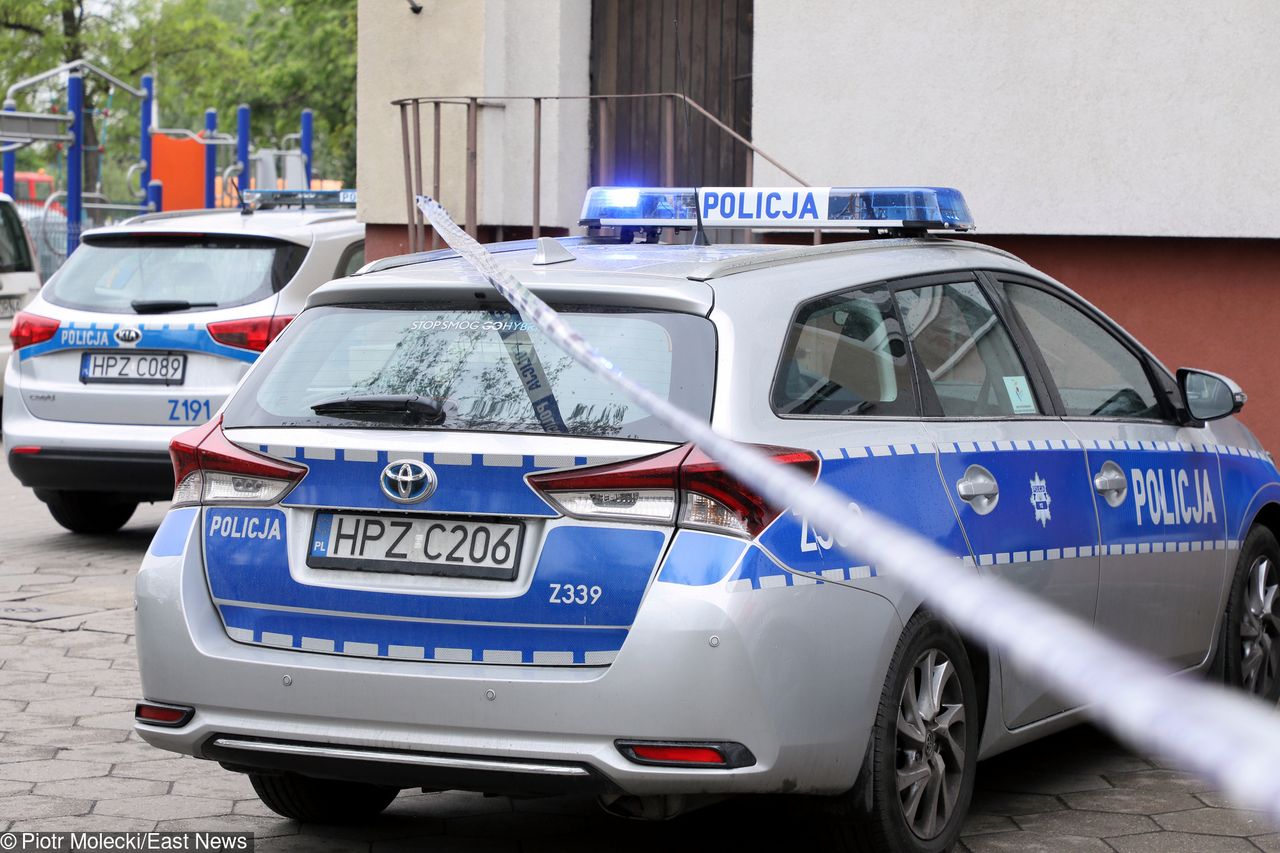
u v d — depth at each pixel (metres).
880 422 5.61
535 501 5.02
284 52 69.44
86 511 13.94
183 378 12.42
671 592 4.80
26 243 21.42
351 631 5.19
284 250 12.79
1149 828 6.36
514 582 5.01
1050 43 12.47
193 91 70.31
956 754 5.73
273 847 6.09
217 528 5.48
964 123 12.95
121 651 9.56
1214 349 12.09
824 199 7.00
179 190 48.75
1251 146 11.66
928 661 5.55
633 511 4.92
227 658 5.29
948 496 5.68
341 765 5.16
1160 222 12.08
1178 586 7.26
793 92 13.82
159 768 7.18
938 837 5.63
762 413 5.13
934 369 6.04
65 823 6.32
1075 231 12.48
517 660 4.97
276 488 5.39
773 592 4.85
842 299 5.78
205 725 5.33
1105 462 6.76
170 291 12.70
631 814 5.01
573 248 6.43
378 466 5.23
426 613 5.08
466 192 15.46
